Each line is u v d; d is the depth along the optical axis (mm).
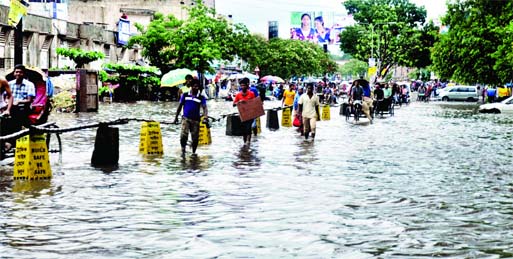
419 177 14133
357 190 12328
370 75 81688
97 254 7773
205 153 18281
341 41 106500
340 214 10117
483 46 57500
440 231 9062
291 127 29766
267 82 81312
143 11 76562
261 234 8797
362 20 105812
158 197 11406
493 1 57656
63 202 10891
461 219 9875
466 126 31484
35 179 13203
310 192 12039
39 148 13289
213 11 67938
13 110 15094
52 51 50406
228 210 10344
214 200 11172
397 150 19859
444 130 28672
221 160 16734
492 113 45000
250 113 21016
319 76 130250
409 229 9172
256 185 12766
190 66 64375
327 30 109312
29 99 15219
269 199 11297
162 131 25375
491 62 57469
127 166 15359
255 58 76438
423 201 11297
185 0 82562
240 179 13531
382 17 93375
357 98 34188
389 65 98500
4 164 15281
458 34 58469
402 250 8047
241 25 72312
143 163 15938
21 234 8719
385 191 12258
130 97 54625
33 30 46406
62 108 37594
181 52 63938
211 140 21734
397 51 92438
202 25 64375
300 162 16547
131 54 67875
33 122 16062
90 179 13328
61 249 7992
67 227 9133
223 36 70312
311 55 111875
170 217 9797
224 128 27609
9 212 10070
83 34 55781
